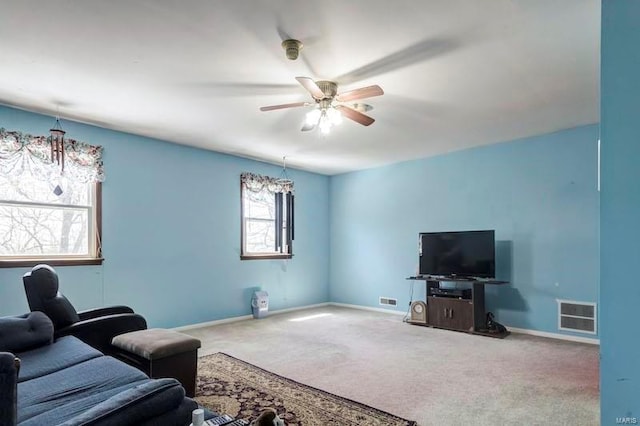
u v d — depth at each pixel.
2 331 2.38
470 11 2.16
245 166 5.88
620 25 1.68
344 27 2.33
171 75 3.00
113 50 2.61
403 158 5.91
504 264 5.00
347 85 3.17
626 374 1.63
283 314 6.05
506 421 2.45
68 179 4.04
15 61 2.76
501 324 4.96
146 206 4.71
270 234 6.21
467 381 3.13
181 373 2.69
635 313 1.62
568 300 4.49
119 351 2.86
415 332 4.81
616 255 1.67
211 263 5.36
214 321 5.34
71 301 4.06
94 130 4.29
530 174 4.82
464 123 4.21
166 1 2.07
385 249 6.34
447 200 5.59
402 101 3.54
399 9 2.15
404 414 2.54
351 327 5.10
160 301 4.79
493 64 2.80
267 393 2.87
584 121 4.18
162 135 4.67
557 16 2.21
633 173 1.63
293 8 2.14
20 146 3.72
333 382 3.10
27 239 3.88
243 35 2.42
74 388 1.83
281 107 3.13
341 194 7.05
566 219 4.53
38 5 2.09
